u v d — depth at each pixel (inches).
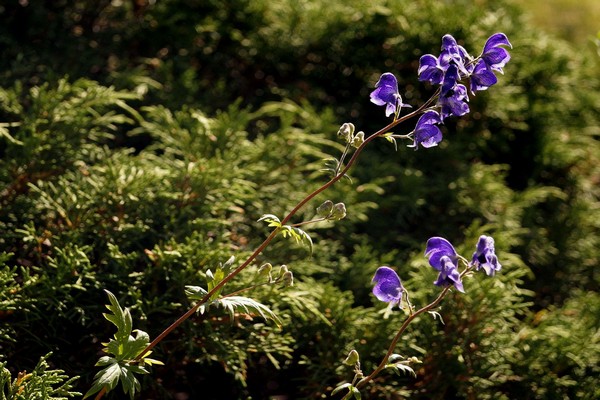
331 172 188.4
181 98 346.9
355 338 263.7
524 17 419.5
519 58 393.7
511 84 393.4
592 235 374.6
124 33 369.7
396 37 378.6
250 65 385.4
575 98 414.6
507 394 271.1
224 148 306.7
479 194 353.1
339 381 260.1
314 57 387.5
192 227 267.3
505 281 283.1
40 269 233.8
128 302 243.8
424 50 374.0
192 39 374.0
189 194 275.7
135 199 260.5
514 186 392.5
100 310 242.5
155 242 265.6
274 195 303.1
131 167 272.8
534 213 367.2
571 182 395.2
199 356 248.5
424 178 347.9
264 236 291.9
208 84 376.5
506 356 266.8
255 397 268.7
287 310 252.1
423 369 263.6
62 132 286.5
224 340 244.8
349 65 383.2
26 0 356.2
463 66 176.2
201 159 282.7
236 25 383.9
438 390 261.9
